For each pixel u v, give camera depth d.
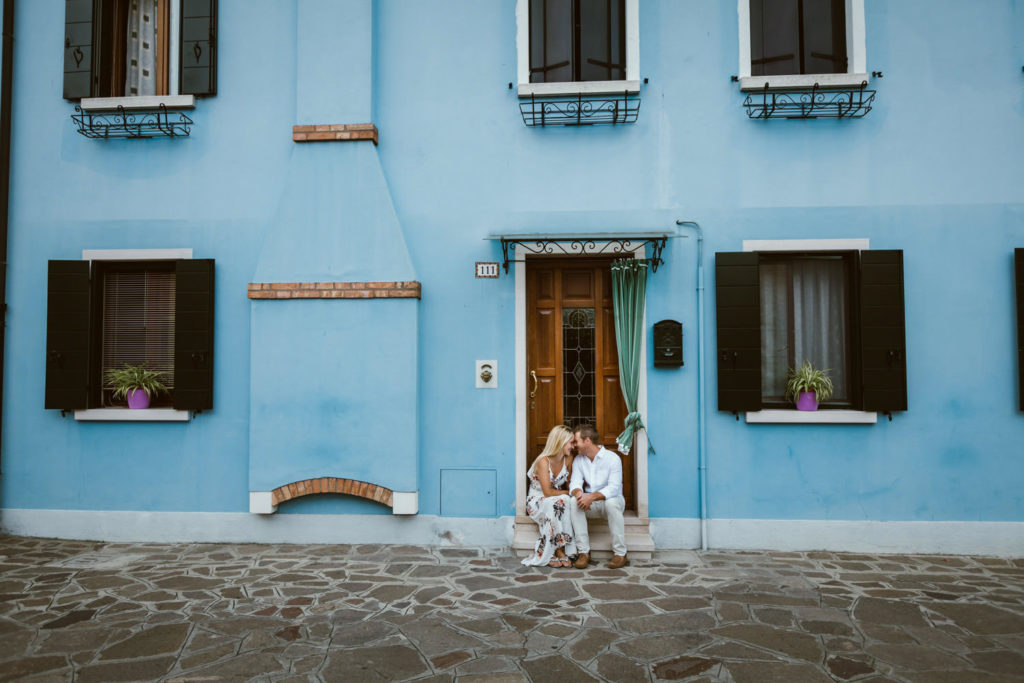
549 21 6.01
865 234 5.57
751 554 5.38
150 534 5.85
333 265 5.75
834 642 3.63
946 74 5.55
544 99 5.78
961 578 4.76
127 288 6.13
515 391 5.71
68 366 5.88
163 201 6.02
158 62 6.21
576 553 5.07
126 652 3.53
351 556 5.34
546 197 5.79
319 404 5.69
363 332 5.70
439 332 5.79
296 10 5.98
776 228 5.63
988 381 5.44
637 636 3.71
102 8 6.18
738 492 5.55
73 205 6.06
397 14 5.93
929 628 3.83
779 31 5.85
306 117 5.84
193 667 3.35
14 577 4.80
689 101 5.71
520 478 5.66
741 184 5.67
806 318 5.77
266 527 5.76
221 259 5.96
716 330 5.60
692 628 3.82
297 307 5.74
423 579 4.73
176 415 5.86
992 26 5.53
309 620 3.96
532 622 3.92
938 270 5.51
